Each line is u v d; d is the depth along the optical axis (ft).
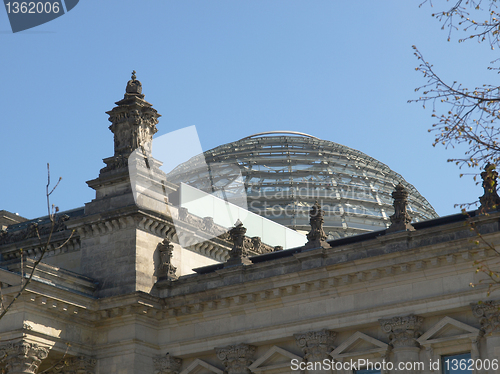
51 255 223.10
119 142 219.20
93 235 213.25
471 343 163.63
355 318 177.99
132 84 223.71
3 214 246.68
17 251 229.25
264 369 188.14
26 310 186.29
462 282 166.50
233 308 194.90
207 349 196.54
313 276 182.70
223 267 202.49
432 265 169.37
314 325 183.11
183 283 203.92
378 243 177.06
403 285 174.09
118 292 202.90
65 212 241.14
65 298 193.77
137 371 196.44
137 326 199.82
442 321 167.84
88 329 202.69
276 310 189.78
